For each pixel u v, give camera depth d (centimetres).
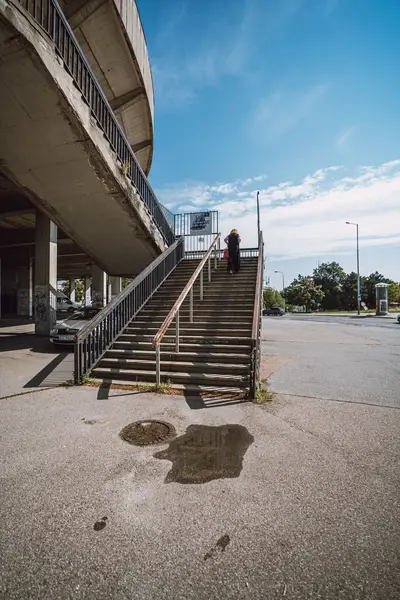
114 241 1084
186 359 620
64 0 834
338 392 530
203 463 298
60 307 3073
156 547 195
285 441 345
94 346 638
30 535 205
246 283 970
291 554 189
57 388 553
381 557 186
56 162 741
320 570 178
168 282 1040
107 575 176
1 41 486
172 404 467
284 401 482
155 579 173
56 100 594
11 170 765
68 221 967
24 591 166
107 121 767
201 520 220
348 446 332
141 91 1266
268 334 1566
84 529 211
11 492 252
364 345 1133
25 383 589
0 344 1116
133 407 455
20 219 1878
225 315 804
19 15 480
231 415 424
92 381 582
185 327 754
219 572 177
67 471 284
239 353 628
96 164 751
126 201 875
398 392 530
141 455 314
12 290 2695
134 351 659
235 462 300
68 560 185
